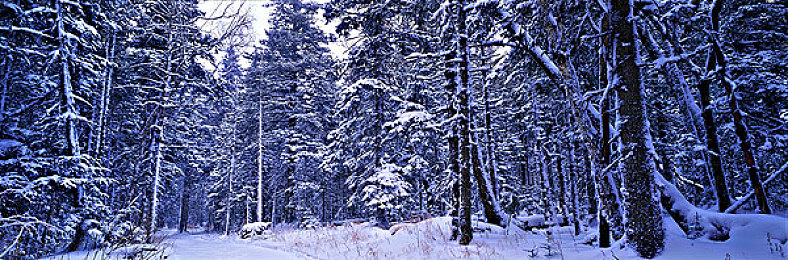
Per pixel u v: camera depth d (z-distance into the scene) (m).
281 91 29.16
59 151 10.39
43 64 10.02
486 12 10.77
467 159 10.66
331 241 14.05
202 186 43.03
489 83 15.98
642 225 6.83
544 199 18.22
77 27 10.03
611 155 8.51
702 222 7.69
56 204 9.46
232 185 31.55
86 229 10.41
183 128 22.64
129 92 17.23
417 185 19.33
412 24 16.42
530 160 27.58
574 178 15.64
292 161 26.22
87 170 10.19
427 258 9.24
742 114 9.17
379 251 10.97
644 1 7.90
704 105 9.93
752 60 9.95
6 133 9.59
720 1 9.20
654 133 12.43
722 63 9.30
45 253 9.01
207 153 36.03
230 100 24.06
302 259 11.18
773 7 10.47
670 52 10.14
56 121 9.76
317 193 28.95
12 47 9.39
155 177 18.27
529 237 11.32
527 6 9.84
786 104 10.12
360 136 20.11
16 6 9.05
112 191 15.32
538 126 17.66
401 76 19.70
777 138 9.80
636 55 7.41
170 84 19.41
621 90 7.38
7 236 7.20
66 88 9.62
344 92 18.17
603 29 8.20
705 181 12.09
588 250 8.34
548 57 10.89
